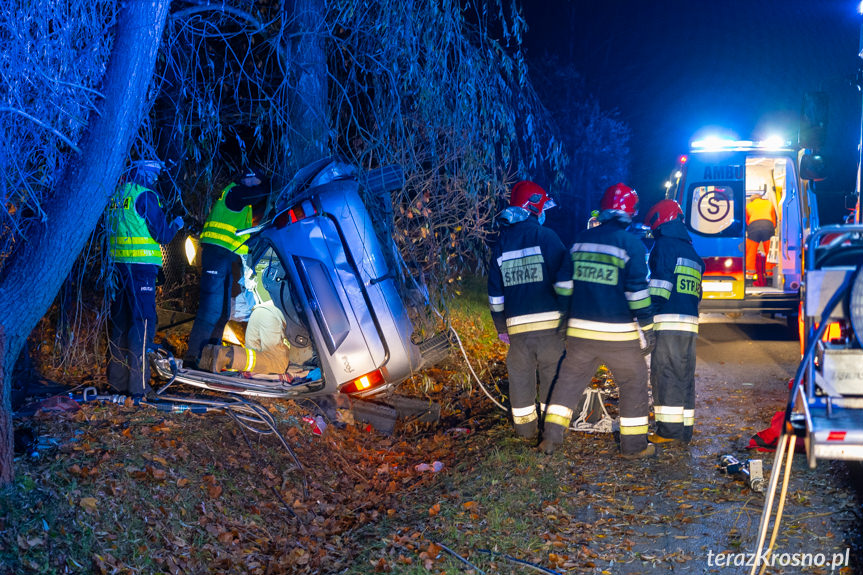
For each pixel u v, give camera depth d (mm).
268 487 4816
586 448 5652
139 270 5328
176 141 5906
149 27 4031
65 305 6004
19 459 4004
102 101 3986
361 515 4758
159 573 3637
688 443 5711
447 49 5957
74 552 3484
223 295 6348
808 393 2967
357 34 6031
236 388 5781
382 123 5938
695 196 9883
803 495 4562
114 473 4113
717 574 3727
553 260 5512
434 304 6520
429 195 6570
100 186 4008
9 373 3770
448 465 5574
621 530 4297
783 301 9703
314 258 5527
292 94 6254
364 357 5559
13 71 3928
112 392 5535
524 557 4020
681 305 5539
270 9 6668
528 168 6559
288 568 4062
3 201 3951
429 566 3918
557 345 5609
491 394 7457
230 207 6219
